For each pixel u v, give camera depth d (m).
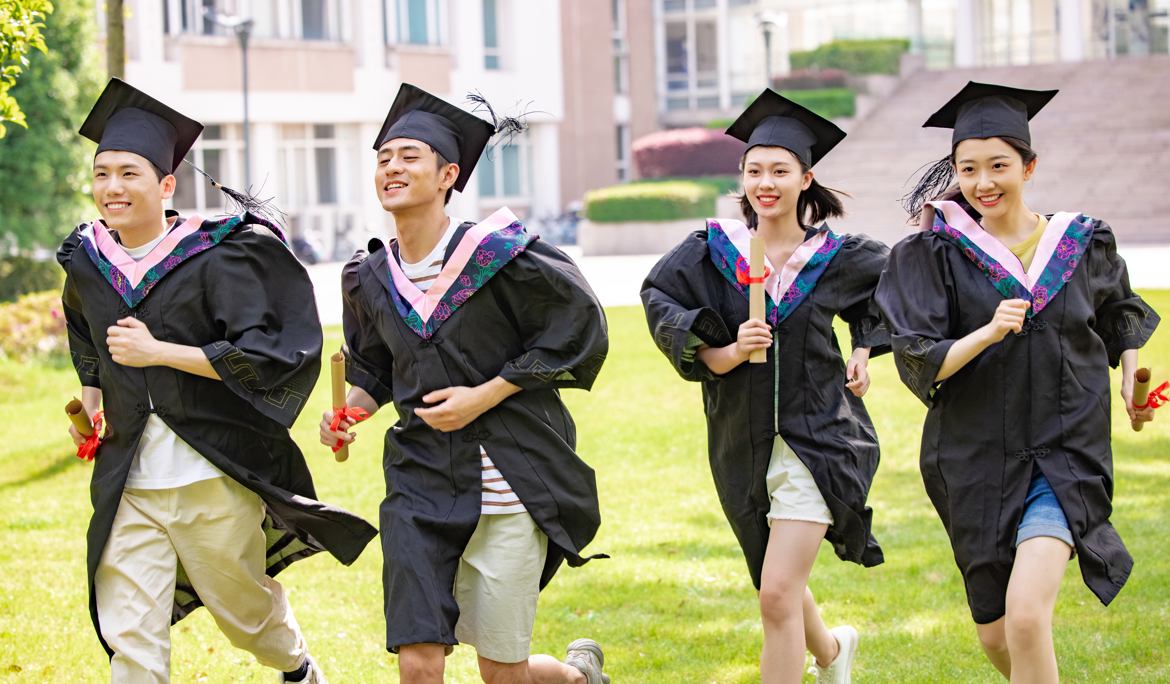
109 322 3.95
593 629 5.45
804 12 43.97
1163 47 38.38
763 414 4.11
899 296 3.89
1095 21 38.47
